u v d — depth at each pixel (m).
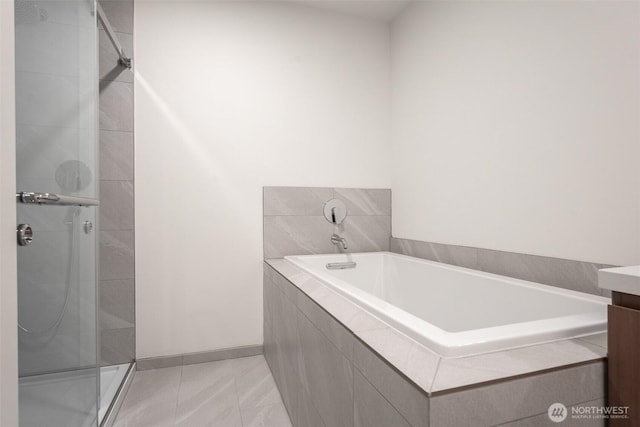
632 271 0.72
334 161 2.46
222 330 2.18
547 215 1.38
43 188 1.06
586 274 1.23
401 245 2.44
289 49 2.35
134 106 2.04
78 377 1.26
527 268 1.46
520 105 1.50
